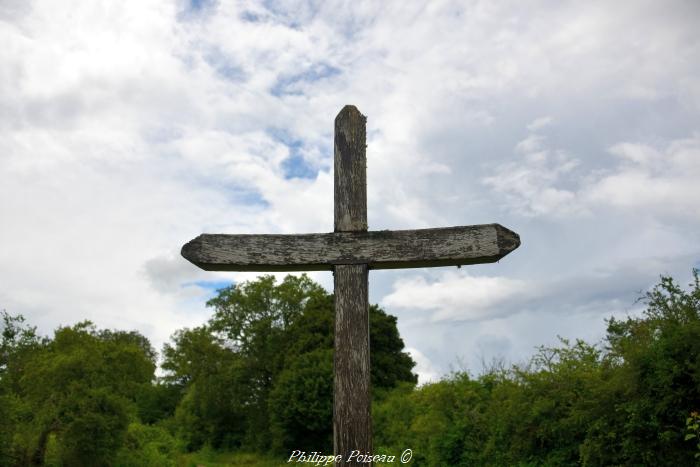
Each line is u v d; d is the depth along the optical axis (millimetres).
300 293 44156
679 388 9047
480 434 15219
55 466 18641
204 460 35469
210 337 42938
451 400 16766
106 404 19250
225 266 4988
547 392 12469
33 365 19047
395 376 36500
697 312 9438
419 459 17938
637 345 9844
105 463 19297
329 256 4898
